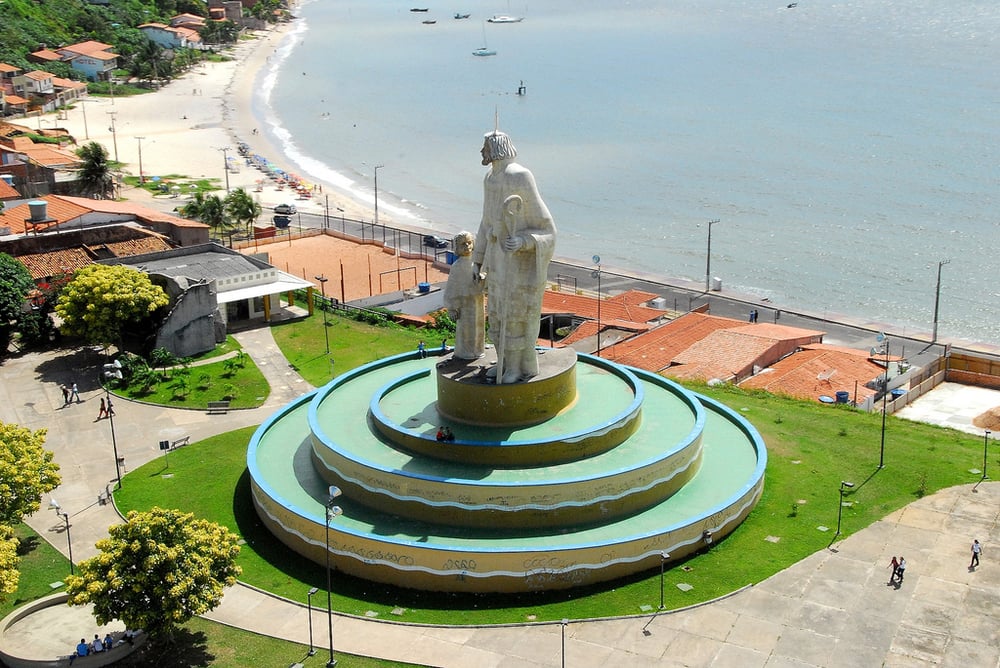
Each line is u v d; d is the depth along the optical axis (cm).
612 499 6531
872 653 5534
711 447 7738
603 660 5509
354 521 6575
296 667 5528
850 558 6419
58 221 12812
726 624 5803
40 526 7138
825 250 16000
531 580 6106
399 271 14112
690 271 15312
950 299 13825
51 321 10762
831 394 9500
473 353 7569
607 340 11150
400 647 5669
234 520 7138
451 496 6419
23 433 6856
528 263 6781
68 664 5481
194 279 10650
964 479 7419
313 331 11250
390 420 7288
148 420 8925
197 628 5900
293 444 7850
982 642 5600
